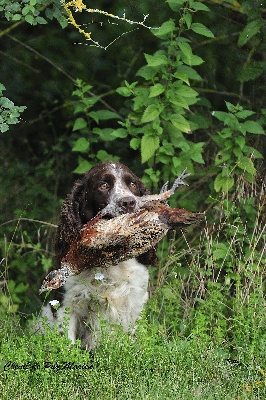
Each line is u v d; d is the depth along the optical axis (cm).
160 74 1166
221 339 938
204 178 1252
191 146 1165
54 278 864
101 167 973
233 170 1152
